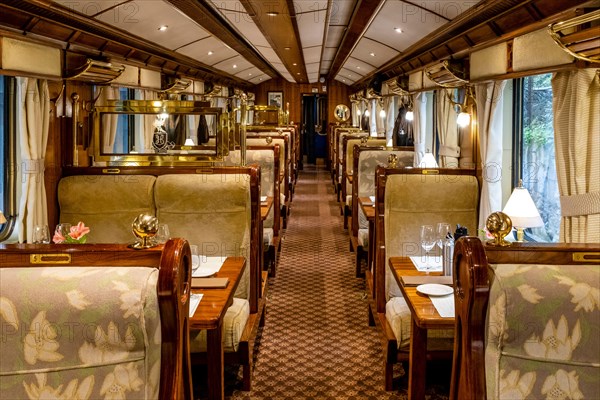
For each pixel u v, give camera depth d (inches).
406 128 348.2
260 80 710.5
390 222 164.2
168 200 160.2
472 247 67.1
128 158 168.7
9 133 166.9
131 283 60.9
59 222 166.4
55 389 60.7
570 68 125.6
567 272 63.6
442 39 216.5
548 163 172.6
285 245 312.7
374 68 443.8
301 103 755.4
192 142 167.5
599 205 121.3
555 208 168.4
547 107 171.8
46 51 163.2
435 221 163.6
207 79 452.8
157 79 294.7
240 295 160.1
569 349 62.4
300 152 749.9
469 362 66.4
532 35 145.6
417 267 136.9
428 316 103.1
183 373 71.5
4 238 167.8
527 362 63.7
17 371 60.3
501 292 62.9
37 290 59.8
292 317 196.2
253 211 163.3
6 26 146.3
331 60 512.1
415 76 302.8
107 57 214.4
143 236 77.2
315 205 453.1
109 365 60.9
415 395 122.8
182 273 67.4
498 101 175.3
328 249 303.7
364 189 277.9
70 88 183.3
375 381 145.9
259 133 406.6
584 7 120.3
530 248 73.5
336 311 202.8
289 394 138.7
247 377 139.8
